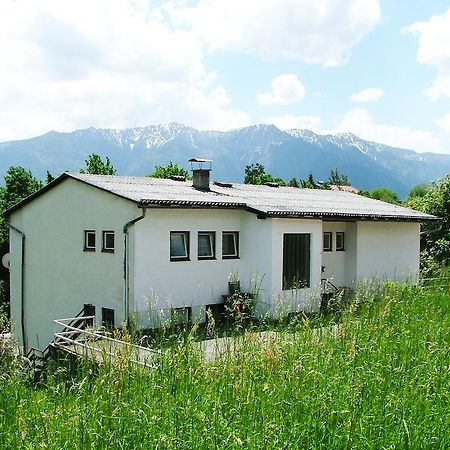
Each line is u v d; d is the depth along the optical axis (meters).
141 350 8.92
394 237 28.67
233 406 5.59
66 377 8.26
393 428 5.06
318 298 18.38
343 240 26.92
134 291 18.72
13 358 8.81
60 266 22.08
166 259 19.59
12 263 24.69
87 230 20.83
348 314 10.09
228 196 22.84
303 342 8.23
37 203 23.16
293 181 88.94
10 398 6.59
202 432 4.89
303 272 22.33
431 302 13.23
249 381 6.26
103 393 6.00
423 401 5.60
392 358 6.98
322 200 27.88
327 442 4.83
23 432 5.15
